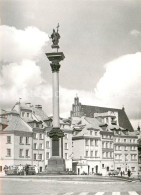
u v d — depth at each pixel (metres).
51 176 59.09
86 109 125.50
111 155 124.00
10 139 95.44
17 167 81.75
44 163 104.31
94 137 118.50
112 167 123.38
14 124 97.19
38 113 109.31
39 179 53.94
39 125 104.44
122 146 128.50
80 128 119.00
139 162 134.00
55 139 68.06
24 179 53.94
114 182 48.81
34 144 101.94
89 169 115.75
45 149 105.25
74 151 117.19
